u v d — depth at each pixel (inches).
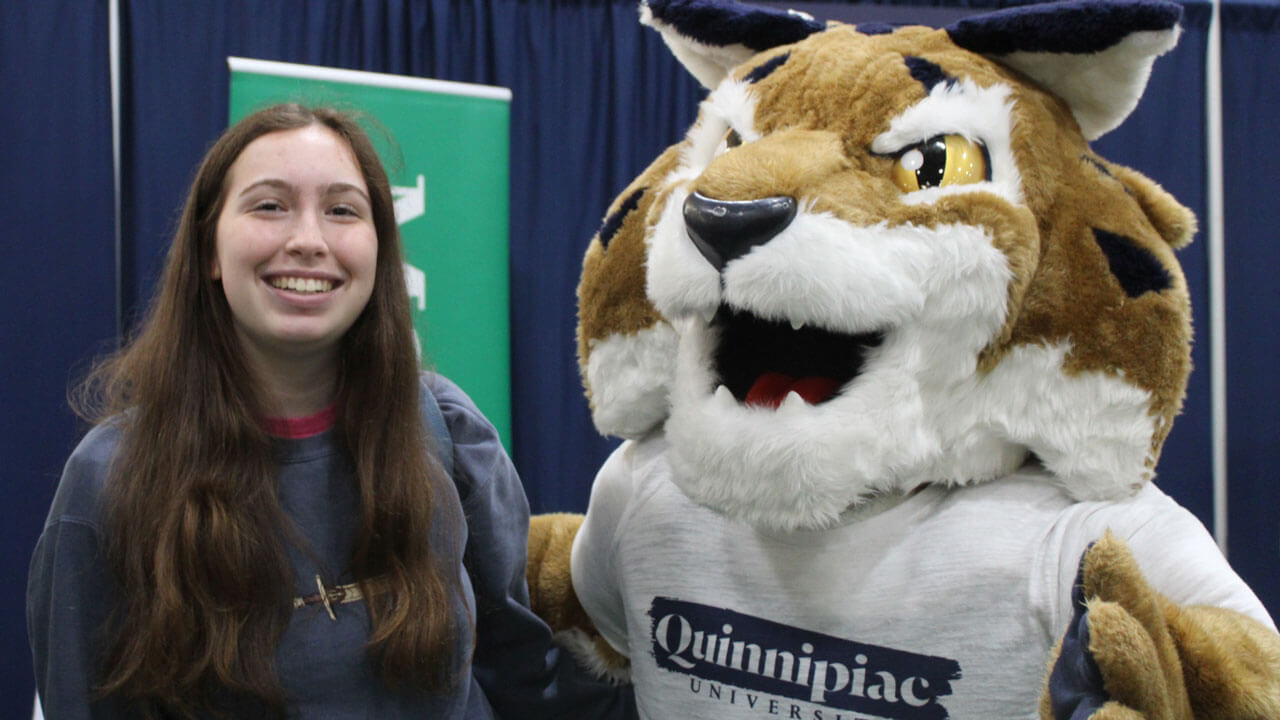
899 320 36.9
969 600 39.6
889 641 40.4
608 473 51.9
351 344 42.8
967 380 39.2
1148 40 37.7
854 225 36.2
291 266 39.1
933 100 38.5
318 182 39.9
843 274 35.2
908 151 38.7
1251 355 103.7
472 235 87.4
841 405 37.6
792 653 41.9
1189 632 32.0
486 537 46.6
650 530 47.2
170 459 39.1
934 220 36.9
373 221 43.5
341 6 96.3
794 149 37.9
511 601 48.4
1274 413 103.6
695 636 44.5
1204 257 103.1
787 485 36.9
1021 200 38.6
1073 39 38.6
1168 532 38.4
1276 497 103.3
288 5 94.9
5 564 90.0
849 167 38.2
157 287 47.9
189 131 92.5
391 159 78.6
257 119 41.3
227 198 40.3
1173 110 101.9
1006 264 37.1
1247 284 103.7
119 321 92.9
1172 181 102.2
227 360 40.9
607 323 48.5
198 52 92.7
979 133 38.6
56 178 90.2
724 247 35.8
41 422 90.4
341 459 42.3
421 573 41.3
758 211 35.2
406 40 98.1
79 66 90.4
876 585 40.9
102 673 38.3
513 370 100.3
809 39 44.3
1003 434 39.8
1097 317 38.2
